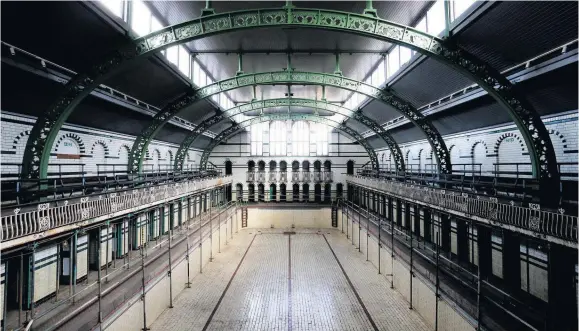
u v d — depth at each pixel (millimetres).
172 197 15906
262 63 20250
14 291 9922
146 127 17406
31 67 9555
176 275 15523
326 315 13445
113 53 10930
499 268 12625
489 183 11609
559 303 7969
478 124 15438
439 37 11273
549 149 9906
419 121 16984
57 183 12656
